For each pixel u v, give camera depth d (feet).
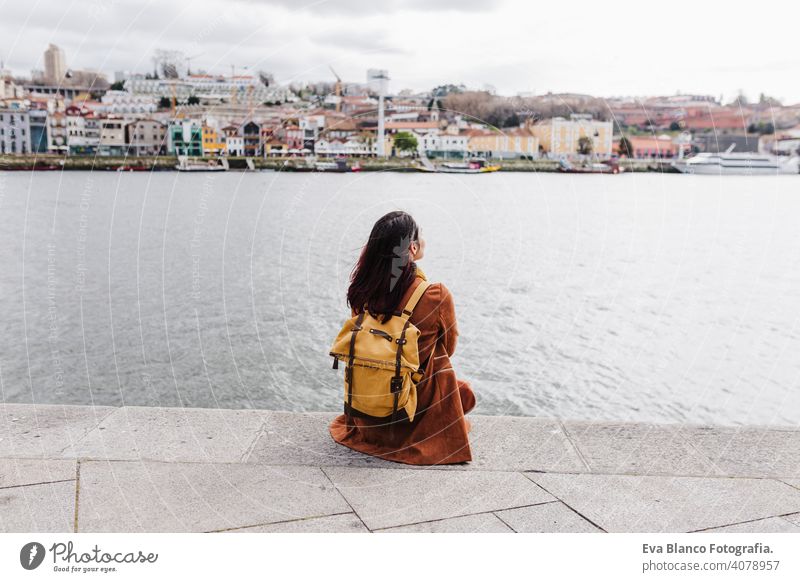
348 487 8.82
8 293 68.90
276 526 7.82
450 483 9.00
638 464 9.65
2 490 8.45
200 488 8.66
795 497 8.70
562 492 8.79
